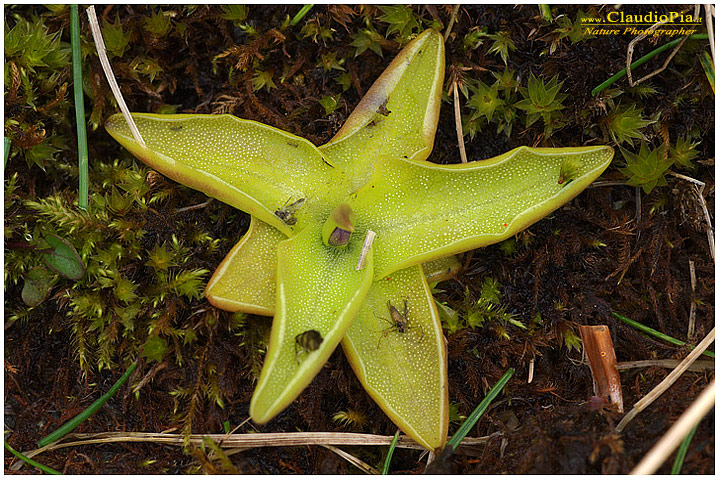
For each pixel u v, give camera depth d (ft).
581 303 0.66
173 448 0.64
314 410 0.65
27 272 0.65
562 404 0.65
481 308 0.66
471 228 0.62
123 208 0.65
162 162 0.62
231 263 0.62
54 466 0.64
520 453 0.61
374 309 0.63
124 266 0.65
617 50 0.66
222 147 0.63
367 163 0.63
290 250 0.61
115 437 0.64
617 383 0.64
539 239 0.66
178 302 0.65
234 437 0.64
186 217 0.66
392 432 0.65
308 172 0.63
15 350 0.65
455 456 0.64
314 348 0.58
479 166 0.62
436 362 0.62
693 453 0.59
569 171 0.61
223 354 0.64
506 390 0.65
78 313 0.64
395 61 0.64
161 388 0.65
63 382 0.65
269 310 0.62
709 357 0.64
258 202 0.62
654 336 0.66
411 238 0.62
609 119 0.66
